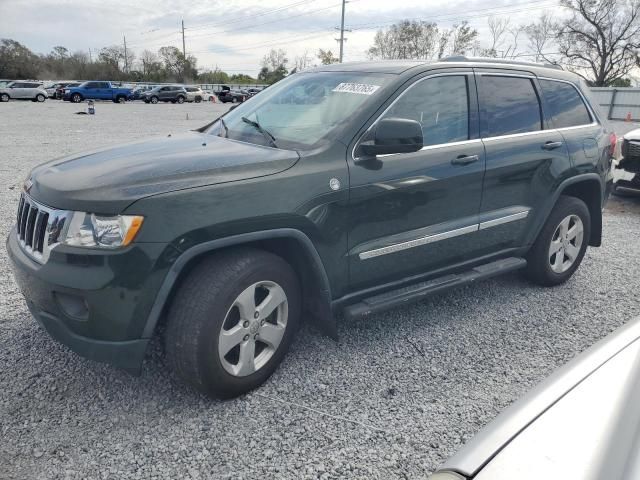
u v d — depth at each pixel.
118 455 2.44
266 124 3.47
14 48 73.44
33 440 2.52
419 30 64.06
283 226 2.78
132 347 2.49
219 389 2.75
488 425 1.57
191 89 47.66
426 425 2.71
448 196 3.51
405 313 4.02
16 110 28.23
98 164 2.87
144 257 2.41
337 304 3.17
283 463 2.42
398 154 3.25
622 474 1.24
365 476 2.36
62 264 2.47
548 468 1.31
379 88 3.30
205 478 2.32
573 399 1.56
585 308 4.20
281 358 3.04
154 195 2.46
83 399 2.84
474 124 3.71
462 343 3.58
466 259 3.83
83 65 82.12
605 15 47.56
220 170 2.69
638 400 1.51
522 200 4.05
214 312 2.60
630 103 32.50
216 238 2.58
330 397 2.92
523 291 4.52
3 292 4.11
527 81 4.18
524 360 3.39
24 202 2.97
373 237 3.20
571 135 4.37
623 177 7.59
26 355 3.24
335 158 2.99
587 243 4.71
